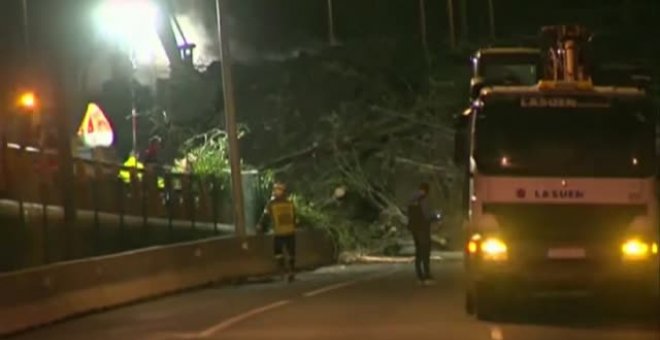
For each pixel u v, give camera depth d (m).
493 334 48.41
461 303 63.00
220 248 85.31
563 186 51.75
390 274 89.69
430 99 141.12
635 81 58.75
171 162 126.44
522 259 51.66
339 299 66.69
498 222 52.00
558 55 59.03
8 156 92.50
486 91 53.00
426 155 137.00
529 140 52.28
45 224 78.38
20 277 56.66
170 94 142.50
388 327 51.59
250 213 112.25
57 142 91.50
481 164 52.44
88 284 63.75
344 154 135.88
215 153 115.00
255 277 89.31
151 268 72.56
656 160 51.75
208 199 108.44
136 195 96.06
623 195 51.56
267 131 142.38
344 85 147.62
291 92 148.38
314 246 108.06
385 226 131.38
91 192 91.25
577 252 51.44
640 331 49.44
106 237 87.25
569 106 52.25
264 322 55.03
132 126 133.50
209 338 49.28
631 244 51.25
